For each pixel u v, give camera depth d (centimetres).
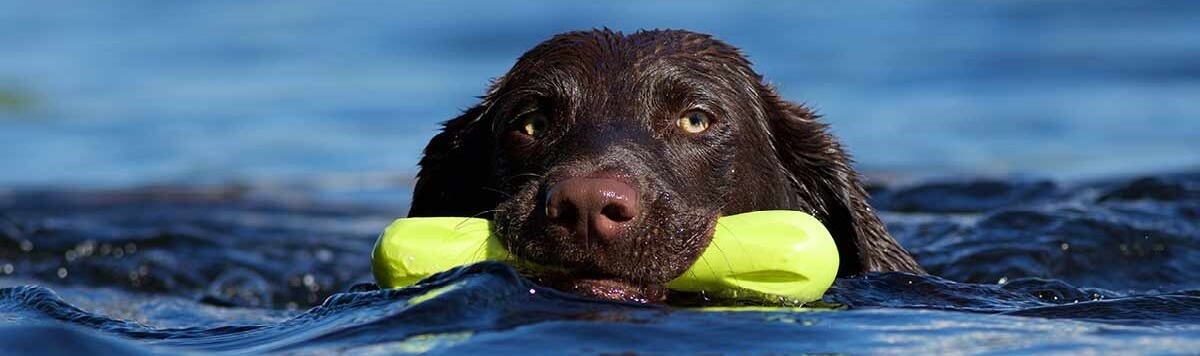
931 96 1970
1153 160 1471
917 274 654
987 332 485
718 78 610
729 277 525
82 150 1731
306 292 896
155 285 902
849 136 1689
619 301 500
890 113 1841
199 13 3058
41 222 1056
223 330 523
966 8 2825
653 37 617
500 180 598
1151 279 781
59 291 835
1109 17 2638
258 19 2975
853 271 667
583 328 453
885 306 555
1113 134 1658
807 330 475
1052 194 1033
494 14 2825
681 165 578
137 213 1233
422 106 1959
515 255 516
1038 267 784
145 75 2355
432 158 654
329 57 2469
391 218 1232
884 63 2250
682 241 519
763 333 465
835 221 669
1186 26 2505
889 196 1048
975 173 1419
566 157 553
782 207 645
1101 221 848
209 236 1048
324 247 1027
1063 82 2055
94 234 1020
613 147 551
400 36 2664
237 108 2006
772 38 2519
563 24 2698
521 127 595
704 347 442
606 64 594
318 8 3052
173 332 524
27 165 1630
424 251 525
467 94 2044
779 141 658
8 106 2088
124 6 3178
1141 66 2152
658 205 520
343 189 1402
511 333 445
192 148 1692
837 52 2359
